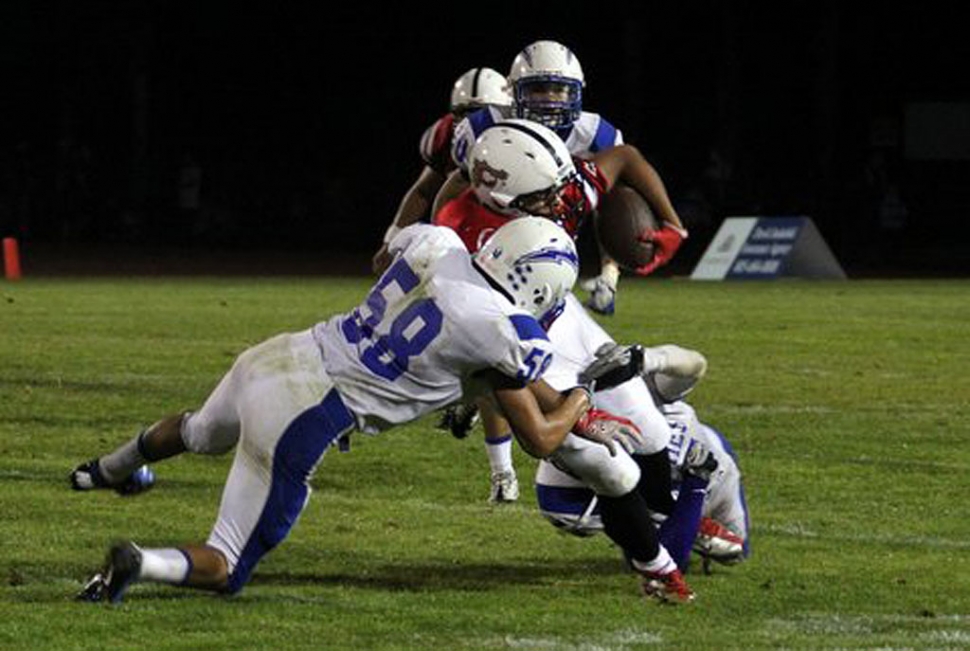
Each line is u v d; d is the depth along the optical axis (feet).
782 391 96.68
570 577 53.31
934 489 68.28
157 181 304.09
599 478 48.93
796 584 52.60
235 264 221.66
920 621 48.24
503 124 51.19
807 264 199.62
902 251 256.93
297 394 46.91
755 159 302.86
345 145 311.27
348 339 47.24
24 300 154.30
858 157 299.58
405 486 68.13
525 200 50.37
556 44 58.13
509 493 65.26
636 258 56.90
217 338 121.39
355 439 78.38
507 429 65.00
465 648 44.68
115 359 107.96
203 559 46.88
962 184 280.72
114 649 43.96
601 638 45.91
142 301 153.89
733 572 54.13
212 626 46.32
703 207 258.78
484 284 47.03
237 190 296.30
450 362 46.88
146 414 85.61
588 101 304.91
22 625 45.98
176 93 312.91
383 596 50.31
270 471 46.98
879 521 62.23
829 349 117.91
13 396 91.09
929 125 275.80
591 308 57.41
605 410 51.93
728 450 54.03
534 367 46.60
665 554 50.11
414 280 47.11
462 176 58.29
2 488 65.82
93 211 287.69
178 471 69.82
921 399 93.66
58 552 55.21
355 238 284.20
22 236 284.00
